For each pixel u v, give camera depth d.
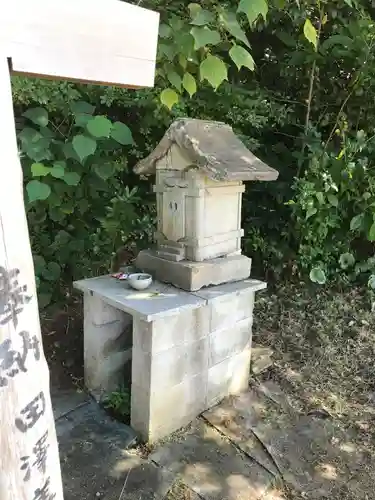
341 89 3.46
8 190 0.87
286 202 3.30
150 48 1.16
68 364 2.67
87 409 2.36
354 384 2.68
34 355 0.93
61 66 1.00
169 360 2.17
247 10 1.99
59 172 2.50
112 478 1.95
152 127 3.17
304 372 2.77
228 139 2.36
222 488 1.94
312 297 3.36
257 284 2.45
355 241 3.48
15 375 0.88
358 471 2.10
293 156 3.37
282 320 3.20
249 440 2.24
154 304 2.11
